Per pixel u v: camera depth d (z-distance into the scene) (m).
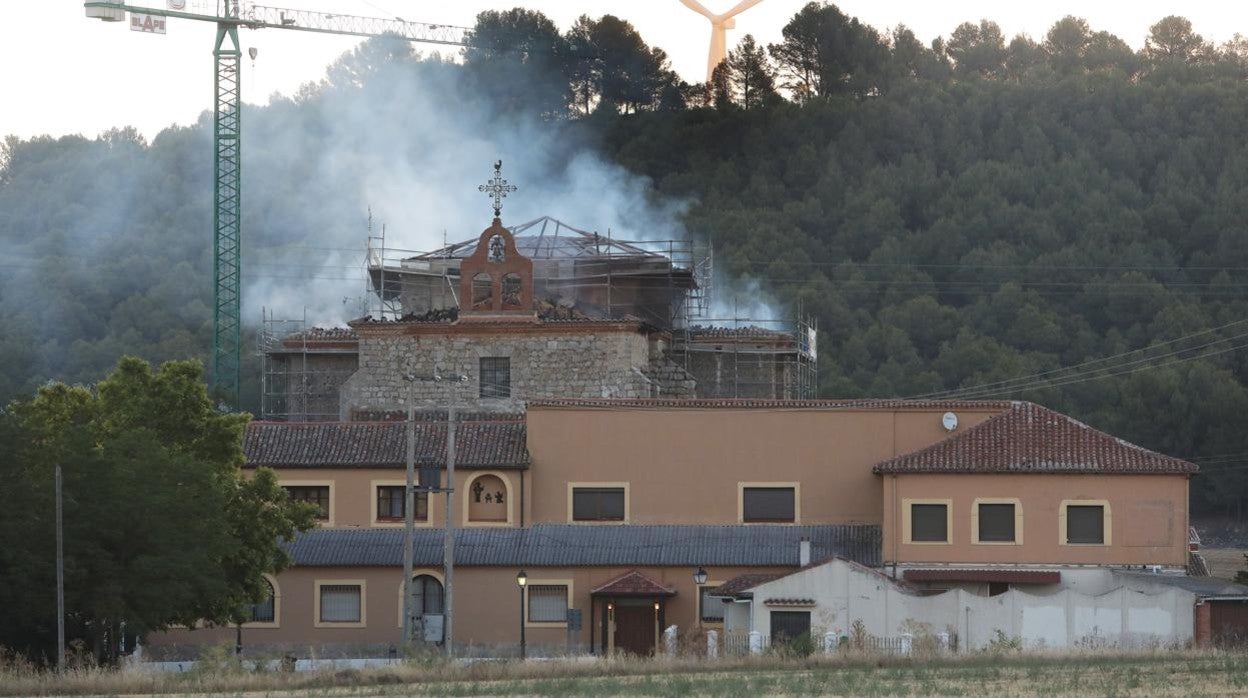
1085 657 173.88
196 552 192.12
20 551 180.62
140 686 152.62
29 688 150.88
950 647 199.50
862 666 169.38
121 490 189.12
